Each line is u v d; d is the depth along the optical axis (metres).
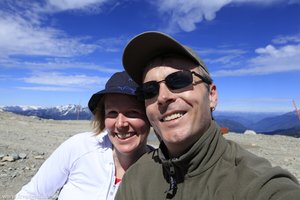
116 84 0.55
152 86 0.42
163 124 0.41
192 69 0.41
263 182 0.29
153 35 0.41
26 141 2.25
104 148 0.60
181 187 0.38
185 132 0.40
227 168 0.35
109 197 0.57
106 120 0.58
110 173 0.58
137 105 0.56
